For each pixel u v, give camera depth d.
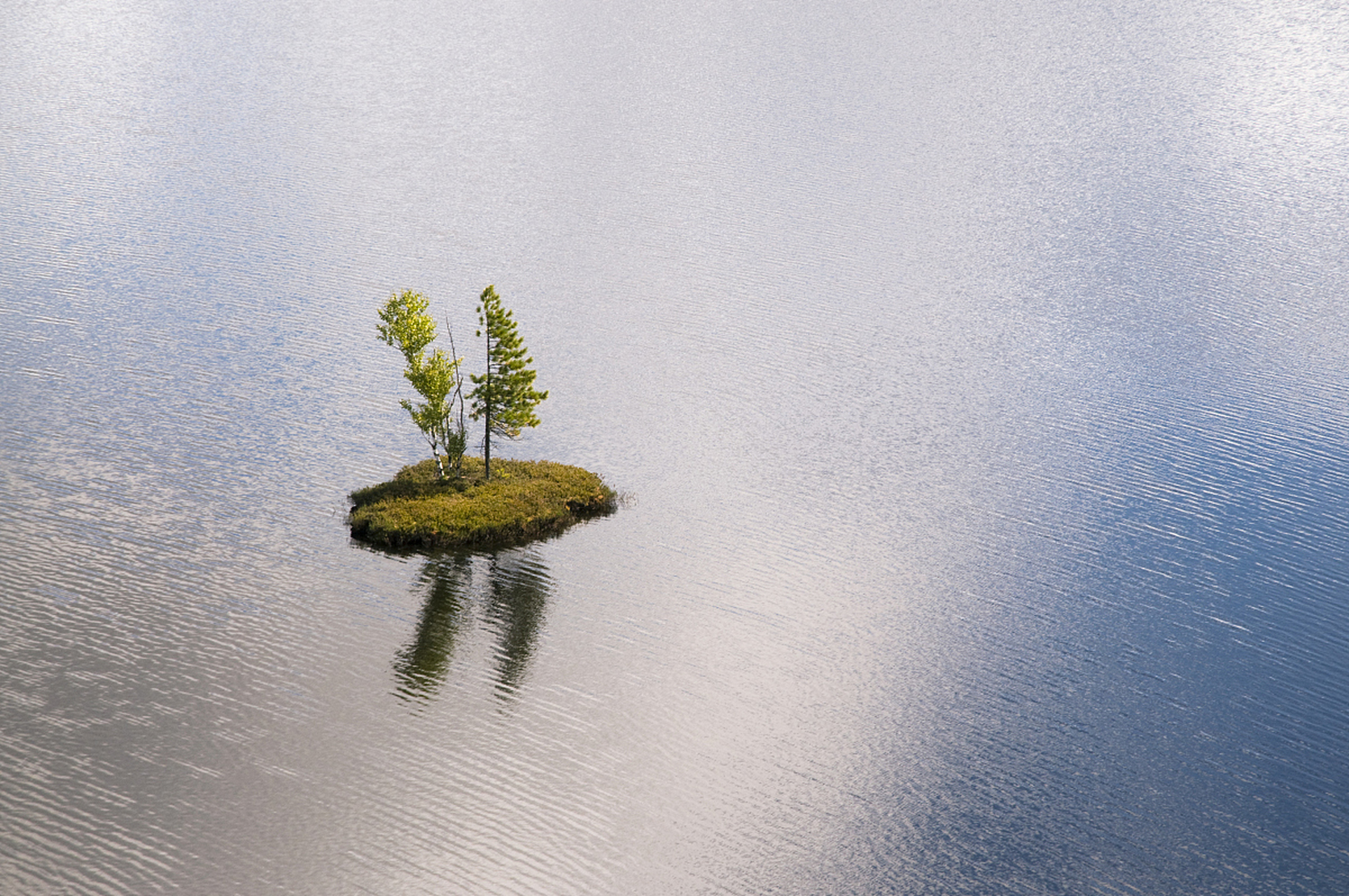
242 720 49.94
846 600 62.62
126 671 52.59
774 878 43.16
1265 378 92.88
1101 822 46.75
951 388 91.25
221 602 58.47
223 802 44.94
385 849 43.09
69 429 75.62
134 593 58.66
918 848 45.06
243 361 88.44
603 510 71.06
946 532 70.00
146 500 67.75
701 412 86.25
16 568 59.91
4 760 46.34
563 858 43.38
